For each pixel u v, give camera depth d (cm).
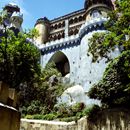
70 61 5488
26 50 2847
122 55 2255
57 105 3734
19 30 5594
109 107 2214
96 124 2141
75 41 5688
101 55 2425
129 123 1930
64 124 2469
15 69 2775
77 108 3269
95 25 5097
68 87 4694
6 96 841
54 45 5919
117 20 2116
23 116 3297
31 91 3984
